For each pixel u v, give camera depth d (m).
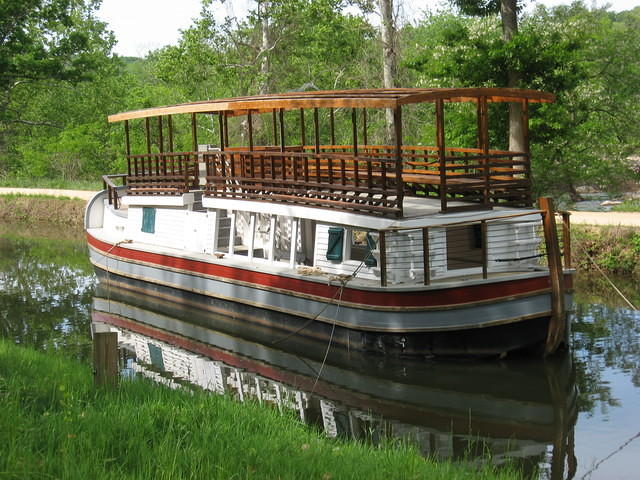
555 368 13.05
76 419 7.15
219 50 34.62
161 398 8.61
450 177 14.12
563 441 10.04
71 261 26.22
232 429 7.93
